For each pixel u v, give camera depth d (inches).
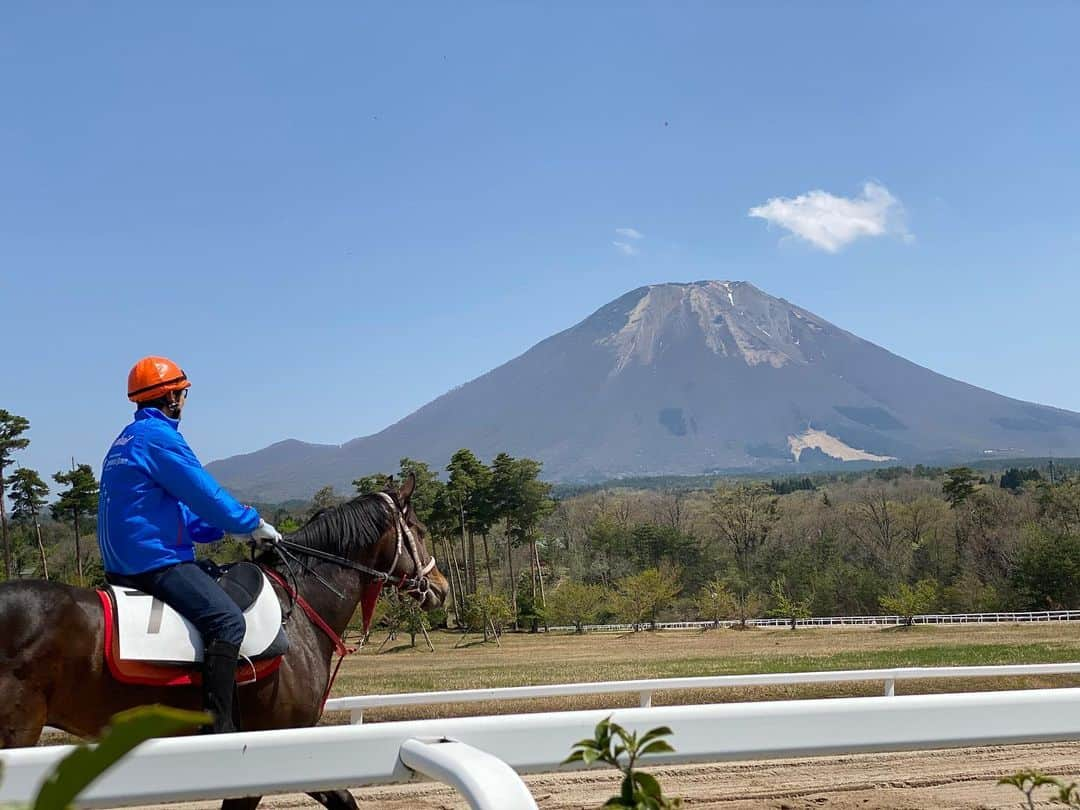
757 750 138.6
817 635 2341.3
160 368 200.5
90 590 183.5
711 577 3671.3
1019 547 2837.1
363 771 123.0
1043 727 150.9
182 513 194.7
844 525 3553.2
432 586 240.4
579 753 83.3
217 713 182.5
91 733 178.5
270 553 217.5
